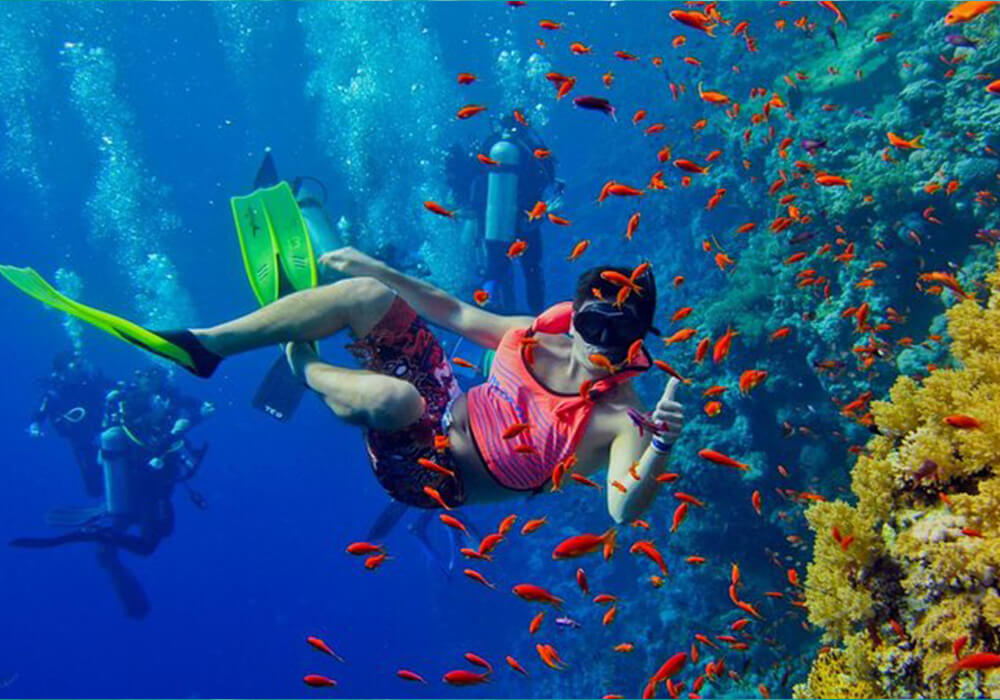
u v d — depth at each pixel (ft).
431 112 111.24
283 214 13.50
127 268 112.16
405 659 55.21
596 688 37.11
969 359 10.62
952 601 8.80
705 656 28.76
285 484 81.61
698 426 30.01
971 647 8.46
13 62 138.51
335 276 13.53
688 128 54.49
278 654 63.72
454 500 9.68
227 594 72.43
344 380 9.38
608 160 78.07
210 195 123.03
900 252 24.84
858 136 31.24
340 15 109.50
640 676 34.32
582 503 45.75
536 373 9.37
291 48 155.33
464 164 37.63
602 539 8.55
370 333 9.69
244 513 80.18
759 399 27.91
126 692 69.41
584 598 42.39
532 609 48.49
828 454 26.40
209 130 150.82
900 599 9.66
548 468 9.18
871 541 10.08
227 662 65.87
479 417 9.49
